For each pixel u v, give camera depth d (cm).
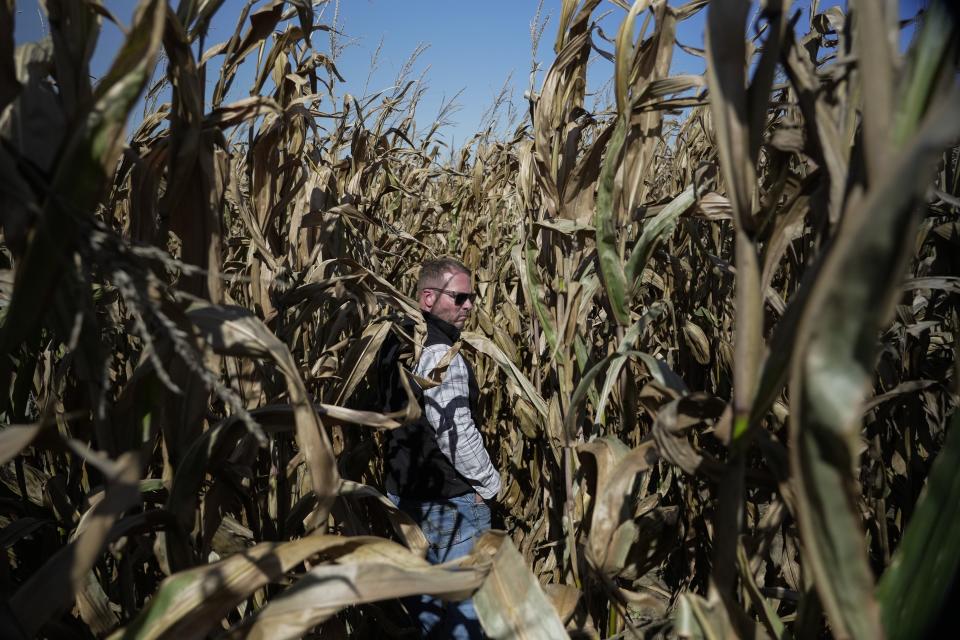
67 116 100
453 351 212
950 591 83
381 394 264
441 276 257
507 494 332
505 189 420
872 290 56
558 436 202
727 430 98
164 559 147
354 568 101
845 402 59
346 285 228
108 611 134
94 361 106
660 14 157
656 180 416
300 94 208
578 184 193
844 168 89
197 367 76
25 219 85
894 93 65
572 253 197
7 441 71
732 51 83
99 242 77
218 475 144
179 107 123
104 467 72
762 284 104
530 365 328
